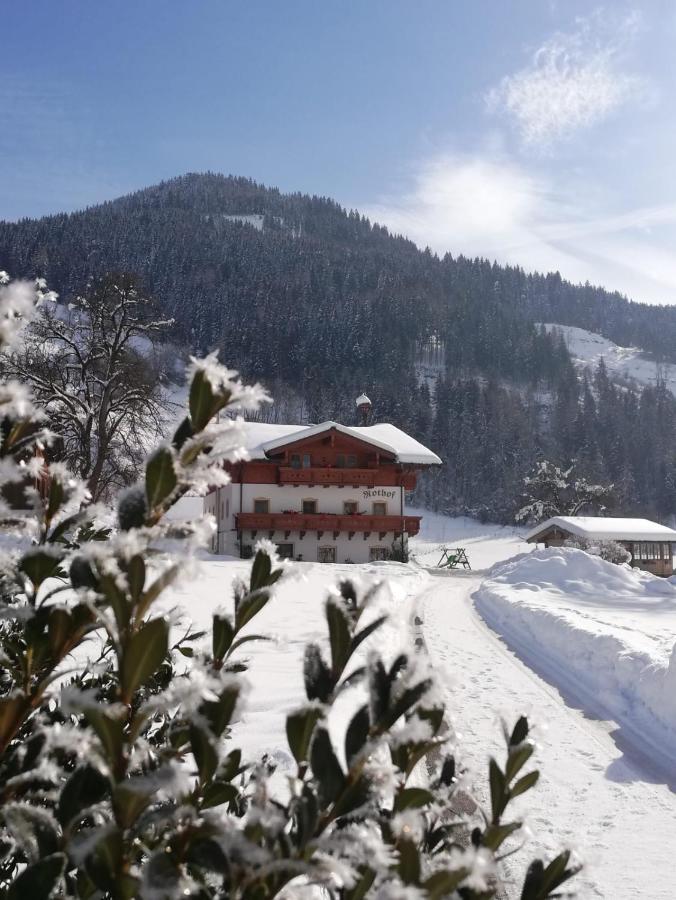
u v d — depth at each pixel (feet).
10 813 2.26
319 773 2.10
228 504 127.34
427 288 643.86
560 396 470.80
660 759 20.77
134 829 1.96
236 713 2.30
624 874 13.50
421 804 2.41
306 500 124.36
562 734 22.89
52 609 2.50
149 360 91.91
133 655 1.91
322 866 1.99
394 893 1.77
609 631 36.40
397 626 2.39
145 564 2.05
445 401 402.72
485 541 274.77
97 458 77.66
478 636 43.04
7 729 2.54
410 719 2.31
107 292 90.07
